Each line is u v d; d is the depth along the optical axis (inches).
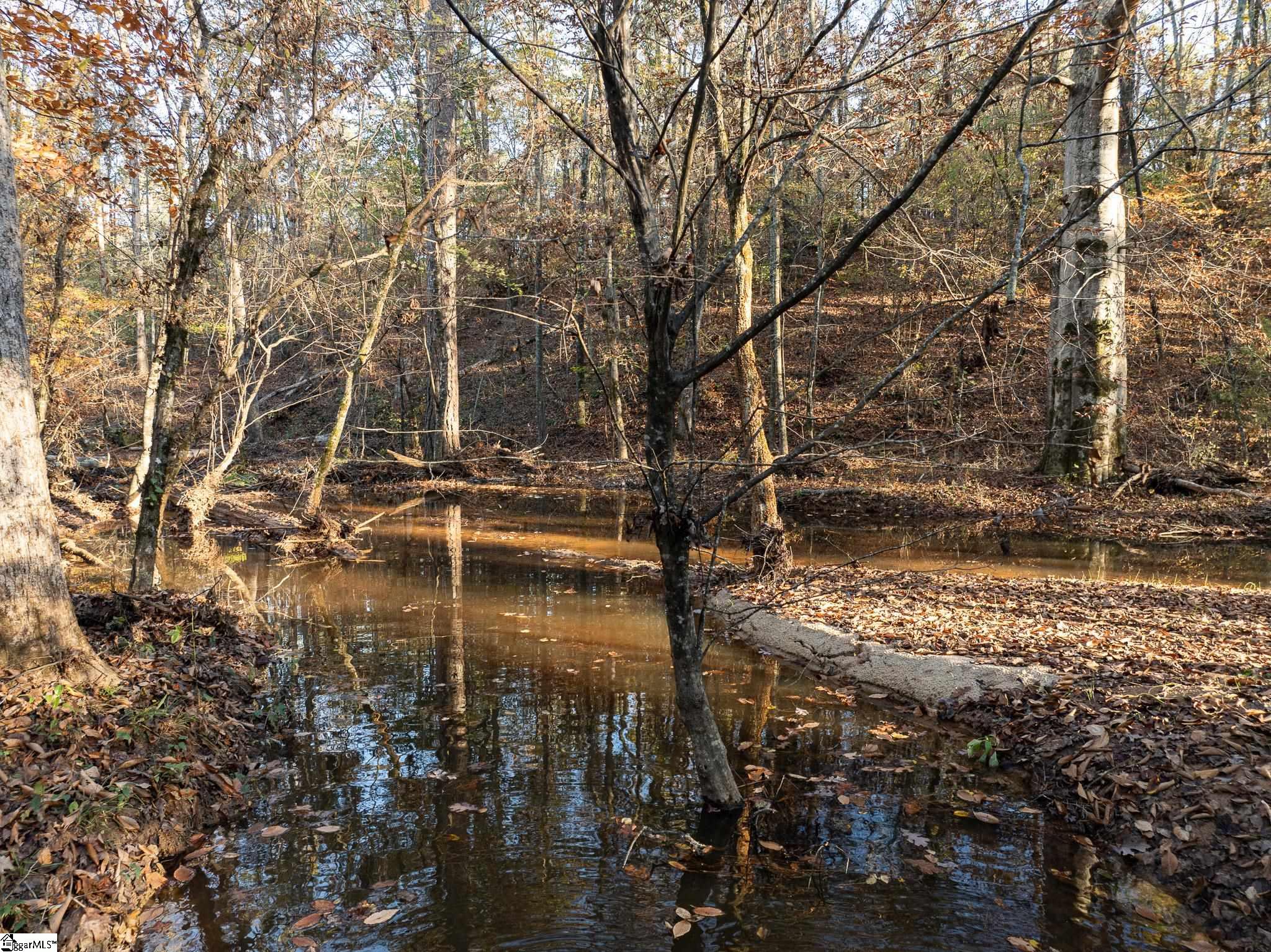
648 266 162.4
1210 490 556.7
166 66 302.8
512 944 136.6
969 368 598.9
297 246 450.6
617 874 157.6
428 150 733.9
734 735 225.1
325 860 163.9
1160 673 222.2
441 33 420.5
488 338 1289.4
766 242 898.7
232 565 468.4
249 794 192.7
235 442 554.9
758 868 159.8
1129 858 160.4
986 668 242.7
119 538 549.0
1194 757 175.6
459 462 904.3
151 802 173.6
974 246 598.5
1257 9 441.7
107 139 324.5
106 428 896.3
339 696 255.9
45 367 468.8
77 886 146.7
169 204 339.0
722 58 211.9
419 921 143.6
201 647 269.3
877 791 190.7
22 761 166.7
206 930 142.3
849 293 1024.9
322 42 323.6
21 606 191.0
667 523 172.1
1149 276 422.0
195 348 1019.9
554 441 1011.9
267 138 340.2
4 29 281.1
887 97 200.5
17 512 190.7
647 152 203.3
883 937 137.6
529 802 186.5
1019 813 179.9
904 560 438.3
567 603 378.6
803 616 318.7
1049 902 147.5
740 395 377.7
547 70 466.0
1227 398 663.8
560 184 895.1
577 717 237.6
